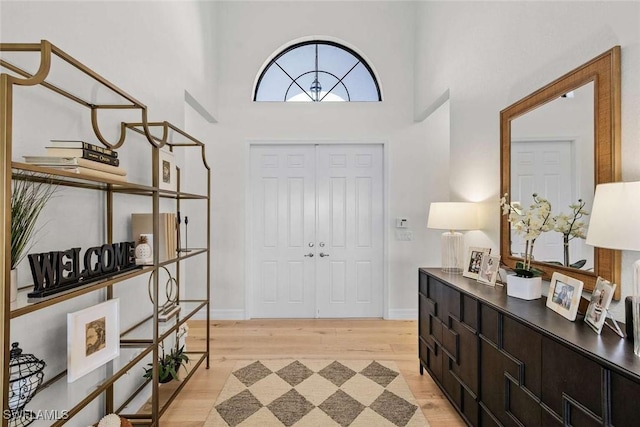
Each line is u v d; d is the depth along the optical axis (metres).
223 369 2.75
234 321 3.95
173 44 2.75
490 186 2.43
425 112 3.74
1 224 0.94
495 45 2.35
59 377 1.46
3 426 0.95
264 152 4.06
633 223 1.09
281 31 4.00
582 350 1.09
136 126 2.02
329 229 4.06
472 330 1.83
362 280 4.07
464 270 2.36
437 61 3.34
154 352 1.82
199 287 4.02
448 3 3.09
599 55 1.49
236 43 4.00
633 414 0.93
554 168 1.76
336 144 4.05
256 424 2.05
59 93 1.48
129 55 2.08
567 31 1.70
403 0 4.02
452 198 3.03
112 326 1.50
